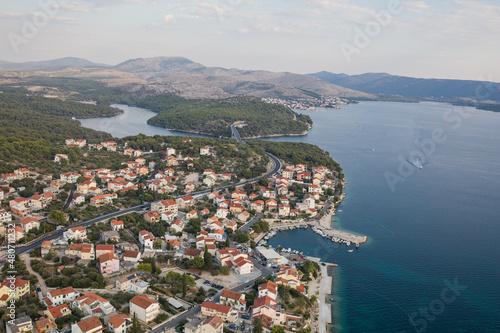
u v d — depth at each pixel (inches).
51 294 7849.4
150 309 7751.0
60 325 7170.3
